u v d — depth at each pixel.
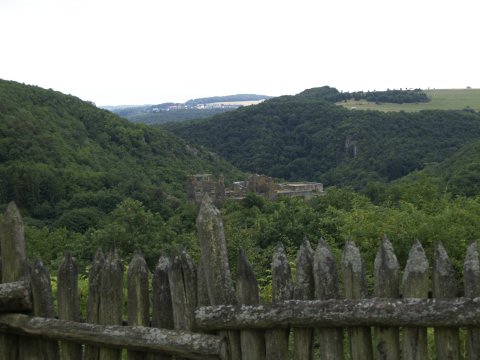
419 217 9.41
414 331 2.83
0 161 57.56
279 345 3.06
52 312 3.59
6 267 3.74
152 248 27.45
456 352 2.77
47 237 32.47
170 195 58.34
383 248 2.91
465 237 8.87
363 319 2.82
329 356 2.99
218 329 3.15
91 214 47.06
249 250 18.59
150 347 3.20
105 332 3.32
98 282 3.46
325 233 14.94
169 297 3.33
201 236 3.25
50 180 54.06
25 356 3.69
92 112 84.00
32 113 72.19
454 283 2.76
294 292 3.07
